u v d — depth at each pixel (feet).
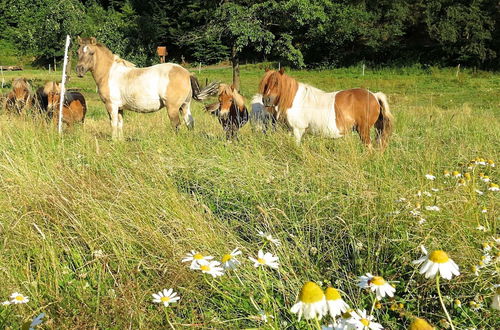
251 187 15.78
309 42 148.05
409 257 10.91
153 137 23.61
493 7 119.75
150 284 10.30
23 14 107.14
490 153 20.02
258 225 13.57
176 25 180.45
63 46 104.58
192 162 18.58
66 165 17.16
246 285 10.00
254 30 90.43
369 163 18.43
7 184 14.96
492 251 10.38
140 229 11.87
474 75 113.80
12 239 11.73
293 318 8.95
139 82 28.14
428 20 126.62
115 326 8.97
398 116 35.40
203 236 11.51
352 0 142.41
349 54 147.64
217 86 29.14
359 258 11.05
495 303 6.56
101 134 31.12
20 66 150.82
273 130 24.21
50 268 10.79
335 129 23.36
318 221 13.02
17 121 26.25
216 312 9.53
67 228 12.61
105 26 114.42
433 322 9.36
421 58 134.31
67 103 31.17
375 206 13.15
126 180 15.52
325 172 16.92
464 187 13.93
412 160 18.54
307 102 23.66
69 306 9.56
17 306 9.18
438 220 12.00
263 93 23.47
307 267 11.01
